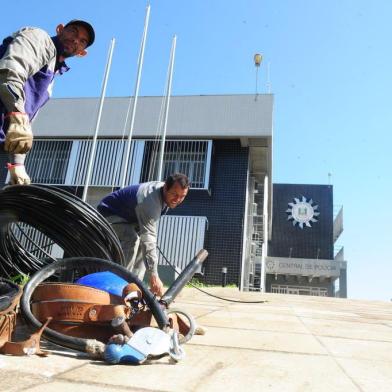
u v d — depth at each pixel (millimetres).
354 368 1877
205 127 15305
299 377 1630
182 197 2932
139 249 3309
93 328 1832
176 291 2059
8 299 1694
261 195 19828
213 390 1355
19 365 1455
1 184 15773
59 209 2574
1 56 2113
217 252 14461
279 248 30203
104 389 1261
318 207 30984
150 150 15430
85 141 15734
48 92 2348
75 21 2307
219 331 2807
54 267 2068
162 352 1640
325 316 4523
